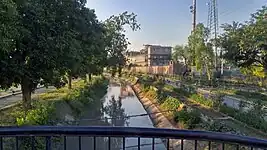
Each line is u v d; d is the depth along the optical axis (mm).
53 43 15008
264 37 24125
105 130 2512
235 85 42469
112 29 35750
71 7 17922
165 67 75312
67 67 17031
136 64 112875
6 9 10312
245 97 30516
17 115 15945
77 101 28562
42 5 15570
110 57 36500
